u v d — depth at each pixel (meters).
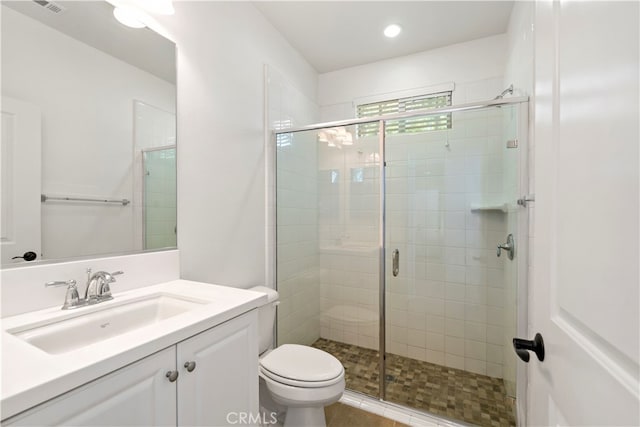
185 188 1.40
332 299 2.48
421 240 2.22
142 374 0.66
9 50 0.87
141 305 1.06
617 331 0.36
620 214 0.36
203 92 1.51
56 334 0.82
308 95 2.59
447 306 2.17
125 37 1.17
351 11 1.93
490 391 1.86
